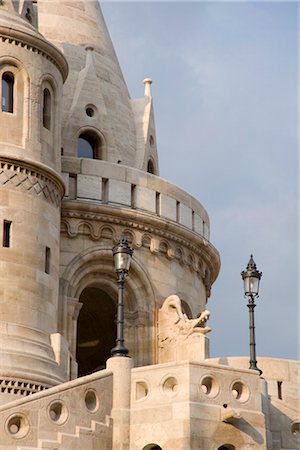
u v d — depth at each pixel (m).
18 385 50.62
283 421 48.69
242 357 52.59
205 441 45.53
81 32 70.19
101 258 61.72
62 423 44.69
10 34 55.56
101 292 64.25
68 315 59.88
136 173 63.72
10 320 52.19
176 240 64.81
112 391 46.66
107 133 67.44
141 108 70.62
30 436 43.69
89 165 62.41
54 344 53.47
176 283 64.50
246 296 50.00
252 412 46.84
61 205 60.78
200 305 66.94
